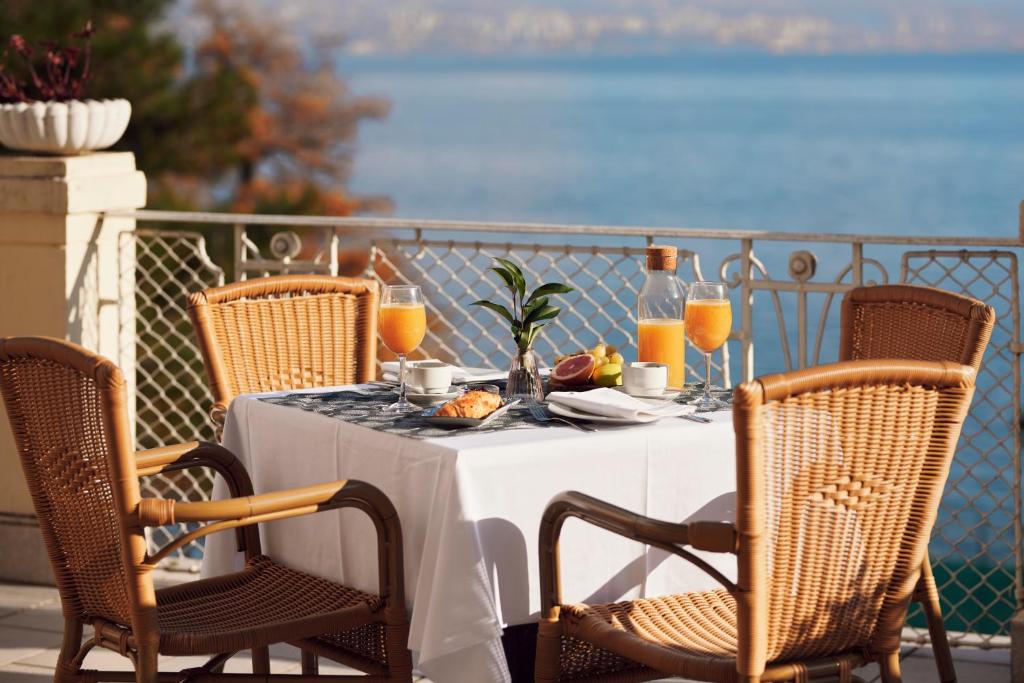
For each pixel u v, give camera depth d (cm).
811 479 219
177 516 240
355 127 1680
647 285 306
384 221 426
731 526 216
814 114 5512
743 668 219
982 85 6912
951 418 227
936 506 231
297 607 271
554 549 248
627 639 239
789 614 223
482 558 244
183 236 448
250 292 354
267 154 1634
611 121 5459
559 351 418
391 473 261
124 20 1273
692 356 754
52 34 1169
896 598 233
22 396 256
